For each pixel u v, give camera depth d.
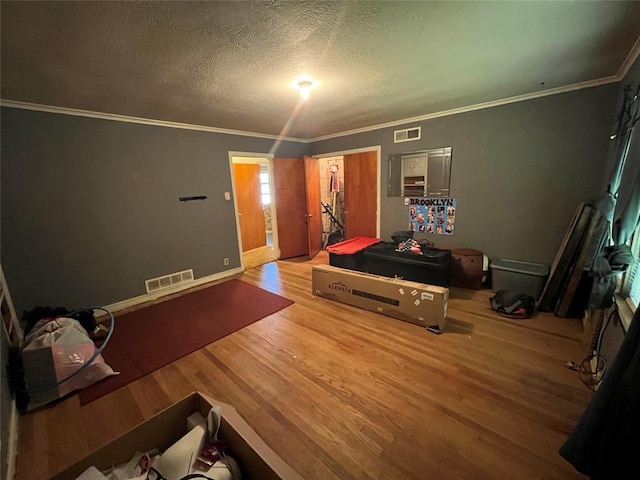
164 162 3.60
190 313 3.09
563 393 1.74
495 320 2.67
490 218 3.47
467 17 1.48
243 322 2.83
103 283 3.21
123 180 3.27
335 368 2.06
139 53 1.73
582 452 1.06
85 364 1.94
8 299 2.50
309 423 1.60
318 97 2.74
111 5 1.26
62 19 1.35
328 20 1.47
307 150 5.49
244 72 2.09
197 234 4.02
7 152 2.56
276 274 4.41
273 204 5.12
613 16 1.49
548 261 3.16
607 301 1.80
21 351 1.85
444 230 3.89
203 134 3.97
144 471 0.94
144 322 2.92
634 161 1.55
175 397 1.86
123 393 1.91
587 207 2.51
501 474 1.28
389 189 4.36
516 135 3.13
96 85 2.21
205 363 2.20
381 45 1.76
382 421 1.59
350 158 4.99
